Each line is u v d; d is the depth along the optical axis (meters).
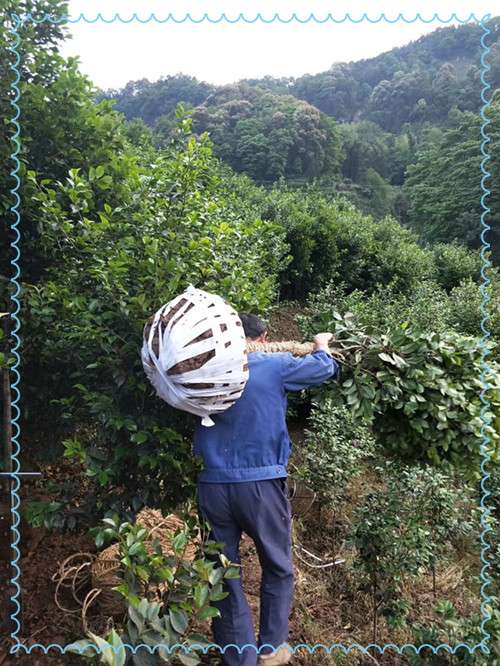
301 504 4.03
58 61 3.05
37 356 2.95
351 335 2.57
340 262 9.22
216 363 2.02
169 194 2.83
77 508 2.55
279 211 8.65
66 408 2.97
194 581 2.08
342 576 3.39
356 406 2.44
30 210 2.89
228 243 3.10
